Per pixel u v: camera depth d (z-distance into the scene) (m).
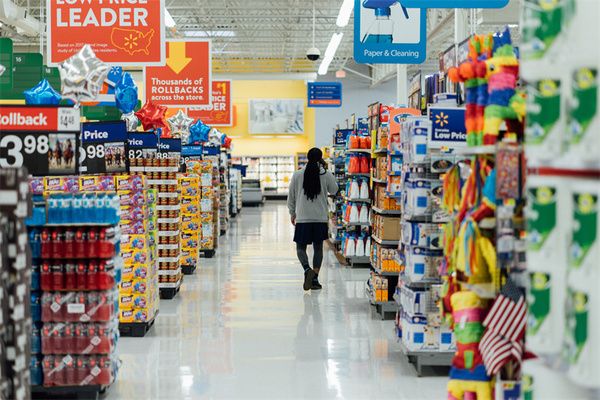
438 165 5.99
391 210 8.71
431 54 30.25
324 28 25.91
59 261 5.36
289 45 29.98
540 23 2.57
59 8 8.56
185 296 10.05
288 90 37.44
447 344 6.08
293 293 10.32
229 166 25.44
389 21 9.80
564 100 2.53
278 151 37.84
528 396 2.93
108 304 5.39
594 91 2.33
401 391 5.66
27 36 25.55
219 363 6.49
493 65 4.05
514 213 3.79
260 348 7.06
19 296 3.87
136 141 9.69
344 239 13.38
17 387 3.84
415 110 8.34
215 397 5.50
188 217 12.20
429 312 6.05
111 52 8.59
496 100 3.97
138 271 7.54
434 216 6.15
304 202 10.30
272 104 37.00
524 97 3.97
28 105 5.52
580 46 2.38
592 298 2.35
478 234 3.91
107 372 5.41
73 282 5.36
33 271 5.37
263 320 8.42
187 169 12.29
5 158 5.51
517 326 3.74
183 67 12.78
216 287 10.84
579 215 2.44
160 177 9.77
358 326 8.12
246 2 22.92
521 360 3.75
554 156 2.56
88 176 7.34
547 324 2.60
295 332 7.79
